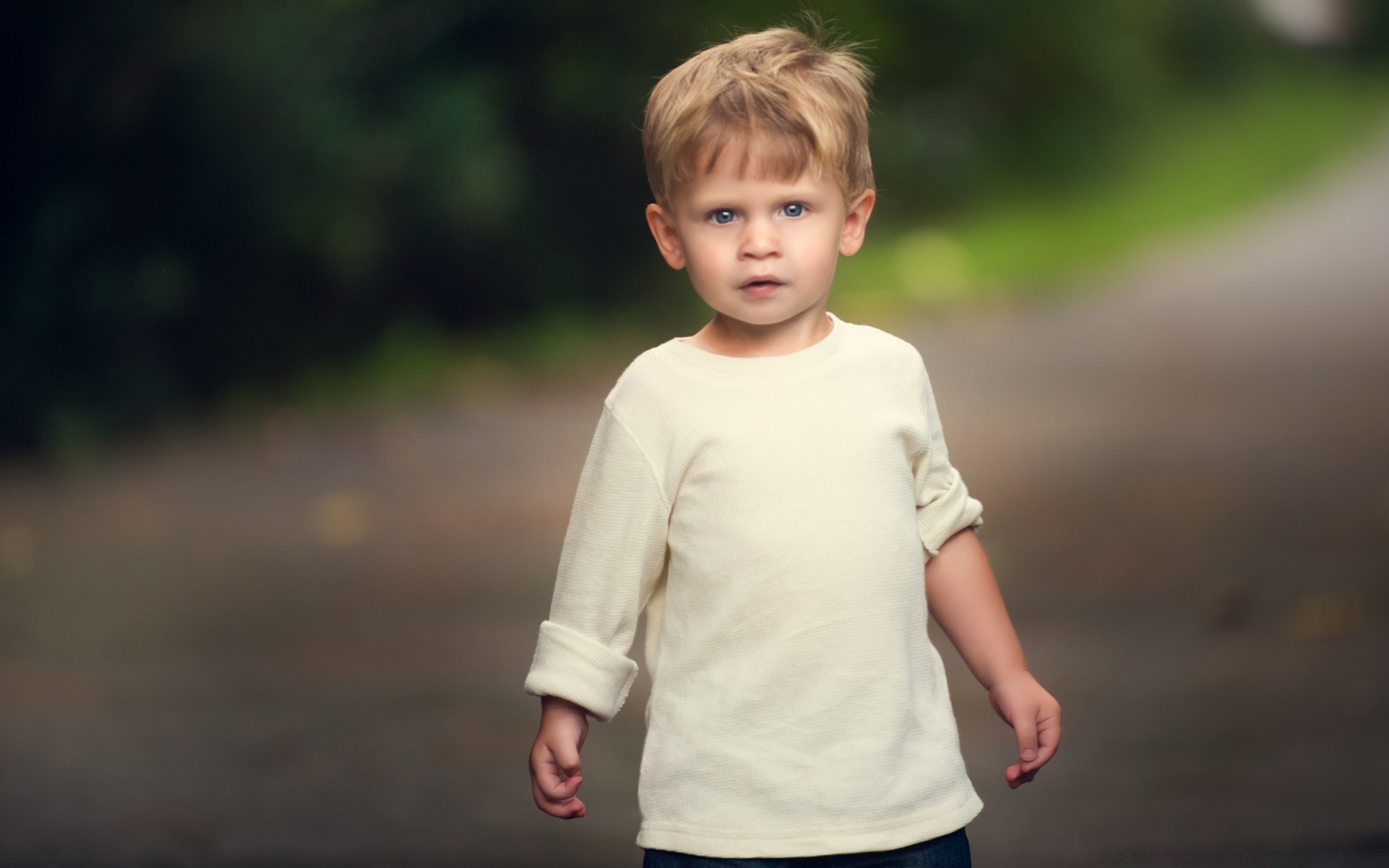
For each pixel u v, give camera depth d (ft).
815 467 13.29
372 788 23.59
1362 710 25.29
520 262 64.39
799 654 13.02
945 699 13.69
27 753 25.36
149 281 53.26
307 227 56.29
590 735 26.20
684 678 13.32
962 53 106.83
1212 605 30.19
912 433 13.75
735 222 13.39
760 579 13.10
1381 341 62.75
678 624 13.44
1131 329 69.21
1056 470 43.52
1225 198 122.11
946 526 14.23
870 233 91.71
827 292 13.78
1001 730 25.53
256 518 42.09
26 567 37.93
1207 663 27.99
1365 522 36.70
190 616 33.24
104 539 40.50
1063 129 115.65
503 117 64.54
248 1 55.26
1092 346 65.00
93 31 53.21
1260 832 20.81
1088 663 28.22
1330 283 81.00
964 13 105.50
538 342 63.05
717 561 13.21
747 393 13.51
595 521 13.71
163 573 36.96
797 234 13.35
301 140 55.77
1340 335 64.95
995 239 95.04
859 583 13.14
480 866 20.76
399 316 61.41
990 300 78.43
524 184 64.34
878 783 12.91
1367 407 50.19
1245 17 181.68
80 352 52.65
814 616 13.05
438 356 60.29
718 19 69.36
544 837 21.71
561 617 13.78
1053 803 22.20
